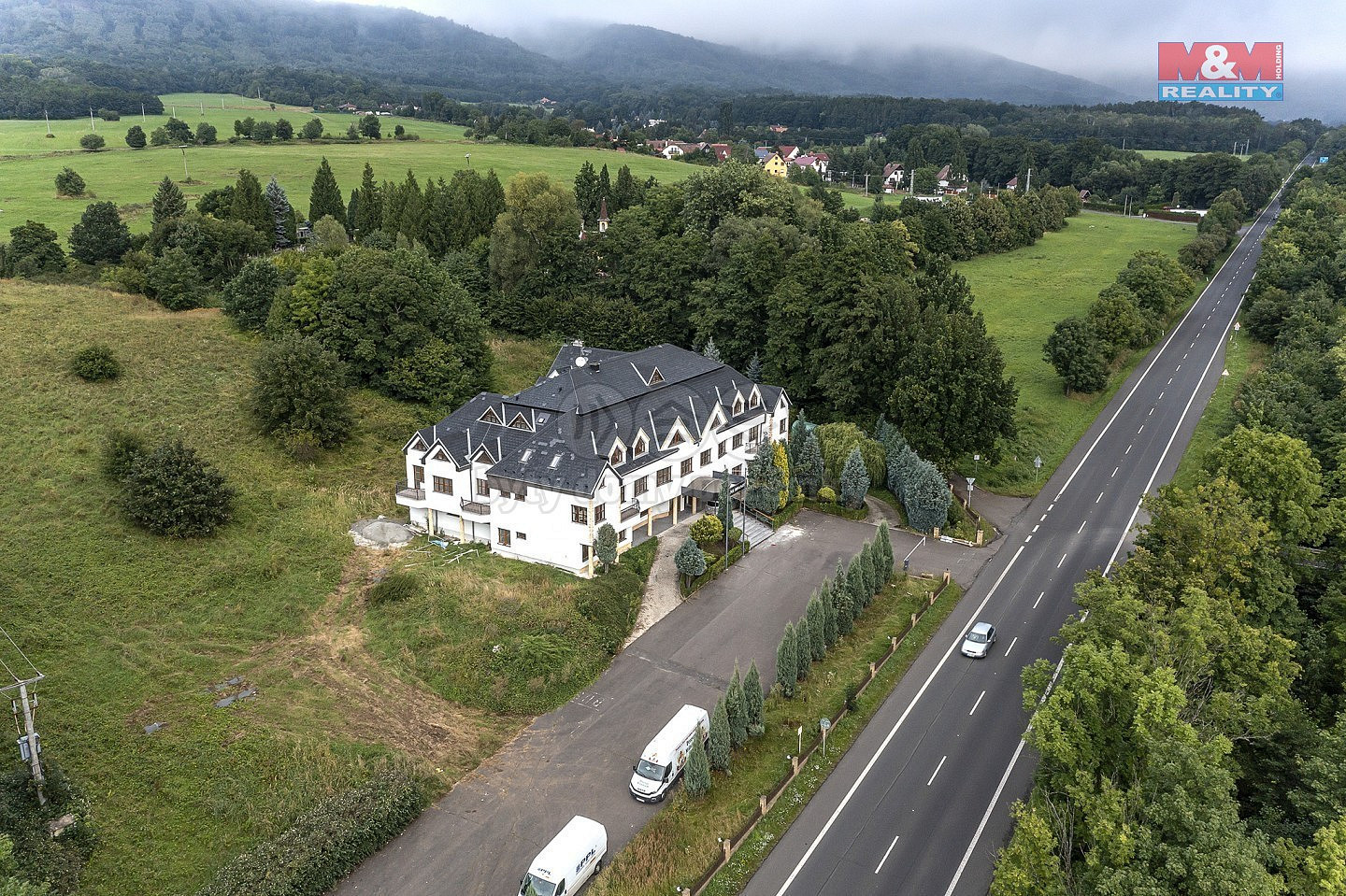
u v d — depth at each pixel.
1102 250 177.12
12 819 37.66
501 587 61.22
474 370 96.56
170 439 71.25
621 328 112.06
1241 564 50.25
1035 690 40.09
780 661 52.41
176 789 42.91
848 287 93.12
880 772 46.91
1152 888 29.34
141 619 54.28
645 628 60.19
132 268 102.38
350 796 42.22
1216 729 38.44
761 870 40.62
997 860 37.34
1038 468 87.38
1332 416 76.06
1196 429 94.44
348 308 90.00
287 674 51.91
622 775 46.62
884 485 84.00
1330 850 28.69
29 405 72.88
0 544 57.28
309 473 75.19
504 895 38.97
